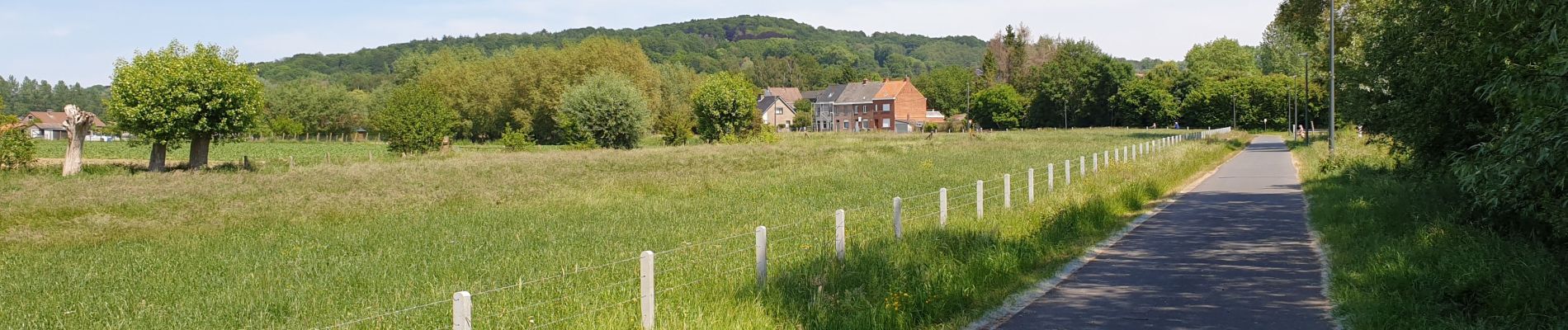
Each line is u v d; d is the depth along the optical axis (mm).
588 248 13297
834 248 11539
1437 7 12633
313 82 119000
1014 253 11836
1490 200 8711
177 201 21312
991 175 27328
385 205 20141
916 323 8891
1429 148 15555
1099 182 21828
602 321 7957
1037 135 73312
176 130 34812
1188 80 111812
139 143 38750
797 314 8523
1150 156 33781
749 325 8039
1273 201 19875
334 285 10484
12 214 18953
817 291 9195
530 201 21031
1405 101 16062
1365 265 10711
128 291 10344
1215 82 108062
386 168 33625
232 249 13820
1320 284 10375
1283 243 13555
